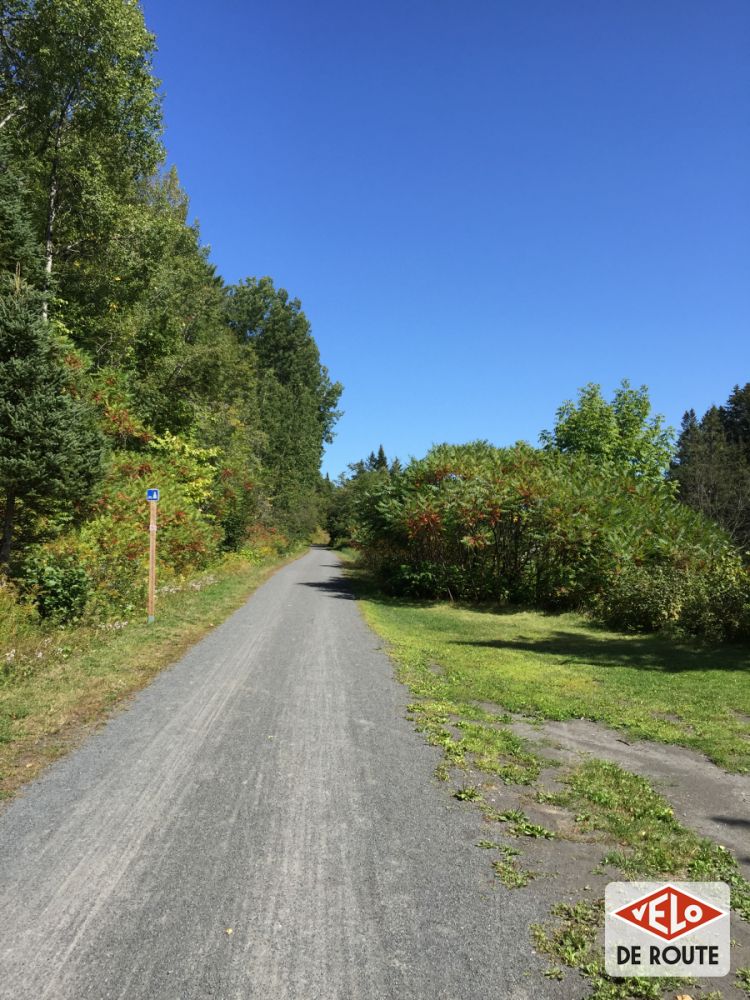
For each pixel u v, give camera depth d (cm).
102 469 1177
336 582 2605
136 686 753
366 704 714
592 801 464
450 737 601
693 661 1062
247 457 3709
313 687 783
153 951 281
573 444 3247
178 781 477
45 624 926
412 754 556
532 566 1967
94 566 1161
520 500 1948
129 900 320
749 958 290
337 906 321
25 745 540
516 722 677
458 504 1967
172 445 2275
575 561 1873
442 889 341
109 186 2247
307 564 3897
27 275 1502
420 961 280
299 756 540
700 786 511
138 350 2633
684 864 378
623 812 449
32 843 376
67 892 326
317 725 628
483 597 2045
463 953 287
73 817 411
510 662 1013
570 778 510
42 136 2122
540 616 1775
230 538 2988
